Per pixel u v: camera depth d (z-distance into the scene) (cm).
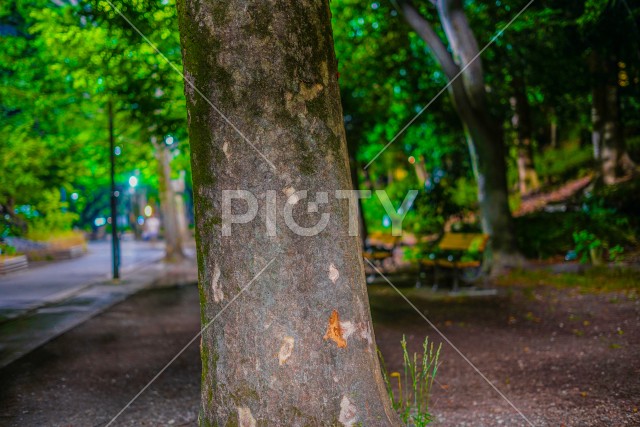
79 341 868
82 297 1384
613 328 746
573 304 934
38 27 1195
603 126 1956
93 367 705
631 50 1466
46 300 1309
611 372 558
